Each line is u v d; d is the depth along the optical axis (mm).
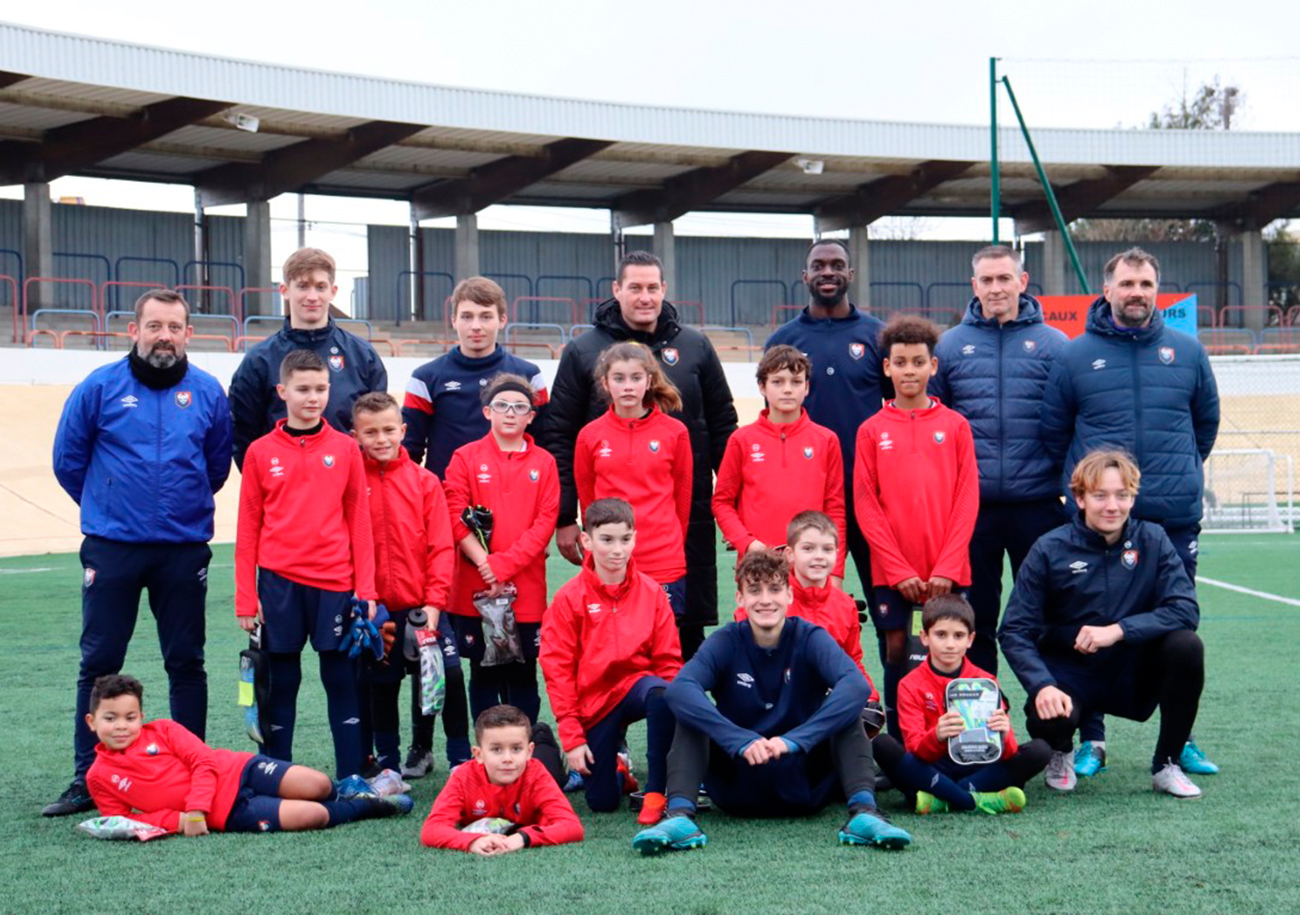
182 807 4090
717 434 5391
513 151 24000
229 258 25438
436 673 4621
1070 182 27203
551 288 27891
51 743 5402
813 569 4492
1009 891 3354
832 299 5465
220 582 11305
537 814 4047
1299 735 5273
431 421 5398
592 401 5266
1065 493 5090
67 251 23984
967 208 28812
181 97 20281
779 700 4254
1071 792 4484
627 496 4945
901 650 4922
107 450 4586
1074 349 5047
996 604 5324
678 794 3965
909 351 4887
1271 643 7715
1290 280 37406
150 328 4594
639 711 4328
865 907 3246
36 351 19156
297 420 4578
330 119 22016
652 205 26984
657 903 3301
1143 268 4852
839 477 5070
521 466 5031
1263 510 18609
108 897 3438
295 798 4168
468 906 3309
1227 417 23281
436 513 4852
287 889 3475
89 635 4527
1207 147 25750
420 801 4555
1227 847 3719
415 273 26672
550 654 4461
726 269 28734
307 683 6859
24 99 19859
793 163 25344
